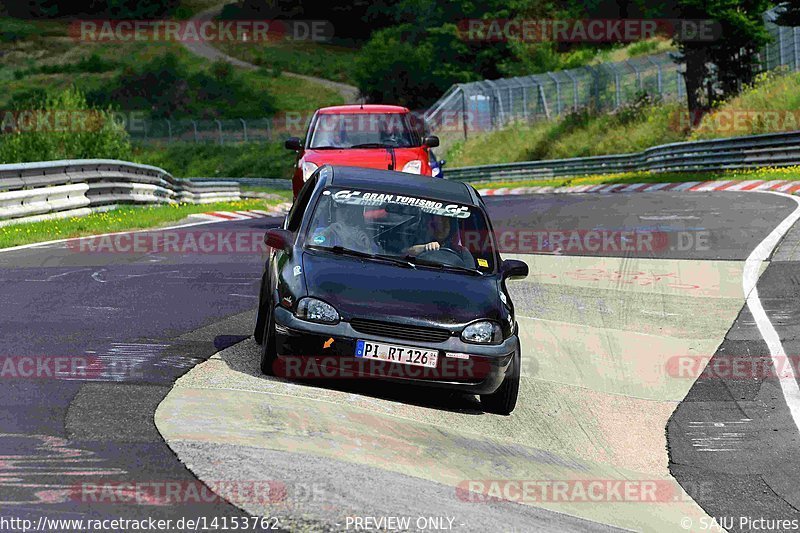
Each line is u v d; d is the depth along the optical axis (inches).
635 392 1085.8
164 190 3513.8
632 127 6215.6
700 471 855.1
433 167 1898.4
